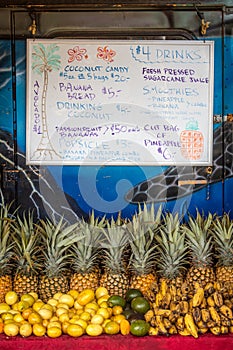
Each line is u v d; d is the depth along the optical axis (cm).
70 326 300
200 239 342
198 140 396
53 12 387
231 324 297
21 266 341
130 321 308
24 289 338
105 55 391
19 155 395
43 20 388
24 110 393
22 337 299
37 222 398
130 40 390
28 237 348
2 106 393
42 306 324
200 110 394
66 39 389
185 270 353
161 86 393
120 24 388
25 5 385
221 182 399
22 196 397
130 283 346
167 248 342
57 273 343
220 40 390
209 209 399
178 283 342
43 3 385
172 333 299
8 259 341
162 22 388
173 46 390
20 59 390
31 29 388
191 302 308
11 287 341
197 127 395
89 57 391
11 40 388
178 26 388
